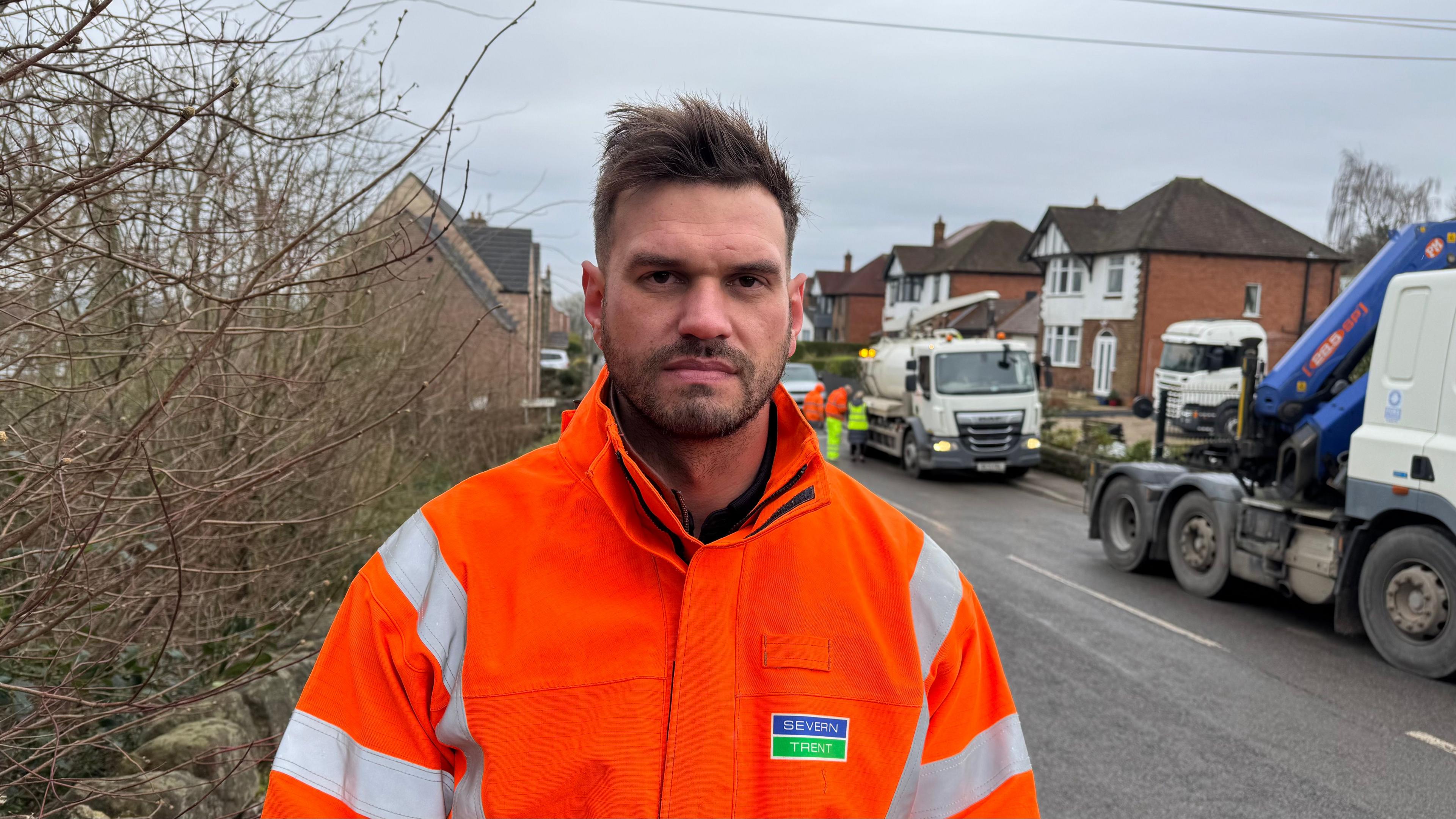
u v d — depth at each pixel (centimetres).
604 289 134
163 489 316
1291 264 3183
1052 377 3569
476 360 997
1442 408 599
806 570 132
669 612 127
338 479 493
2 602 283
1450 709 543
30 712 283
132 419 349
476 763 124
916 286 5128
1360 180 4734
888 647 132
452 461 920
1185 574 834
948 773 136
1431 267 721
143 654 345
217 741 329
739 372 129
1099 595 816
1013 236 4762
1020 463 1563
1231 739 492
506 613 126
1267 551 744
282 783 119
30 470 247
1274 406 755
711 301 125
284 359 445
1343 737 497
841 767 124
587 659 123
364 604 129
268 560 432
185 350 334
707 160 128
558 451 139
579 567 128
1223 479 823
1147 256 3128
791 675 126
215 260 353
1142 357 3153
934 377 1582
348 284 397
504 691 121
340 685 126
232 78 250
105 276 325
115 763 315
